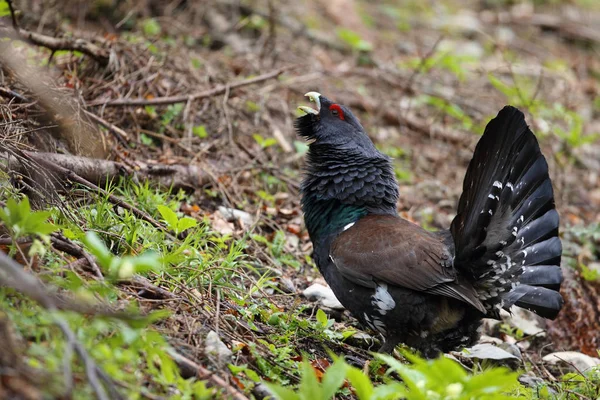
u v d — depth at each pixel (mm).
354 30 22125
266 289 10820
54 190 9570
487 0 27516
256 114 15484
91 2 17094
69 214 9227
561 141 18875
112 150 12117
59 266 7922
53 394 5859
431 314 9148
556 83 21891
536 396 9461
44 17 15375
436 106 19016
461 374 6793
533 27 26125
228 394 7105
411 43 22625
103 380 6117
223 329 8586
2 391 5695
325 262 9945
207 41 18266
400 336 9469
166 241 9992
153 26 16719
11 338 6117
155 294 8617
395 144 17125
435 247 9164
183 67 15516
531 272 9438
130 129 13398
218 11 19609
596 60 24922
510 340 11617
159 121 13852
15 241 7188
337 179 10102
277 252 11992
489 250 9039
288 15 21453
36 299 6473
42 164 10000
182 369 7250
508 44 24312
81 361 6137
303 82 17922
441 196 15688
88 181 10594
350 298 9445
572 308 12727
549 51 24750
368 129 17203
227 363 7766
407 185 15883
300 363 8547
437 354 9461
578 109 21078
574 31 25922
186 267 9305
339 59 20078
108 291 7258
